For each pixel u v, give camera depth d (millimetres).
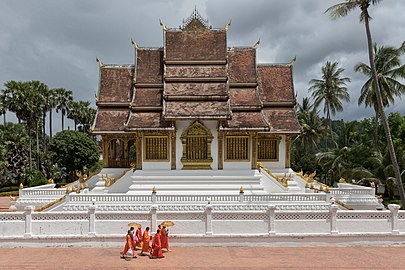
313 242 21453
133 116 32969
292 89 37781
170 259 18672
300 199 27516
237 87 35469
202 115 31125
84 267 17422
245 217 21594
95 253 19859
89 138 74812
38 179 59062
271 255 19469
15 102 65500
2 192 60062
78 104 91562
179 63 34344
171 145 32375
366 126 60219
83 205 26953
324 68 66250
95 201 27109
